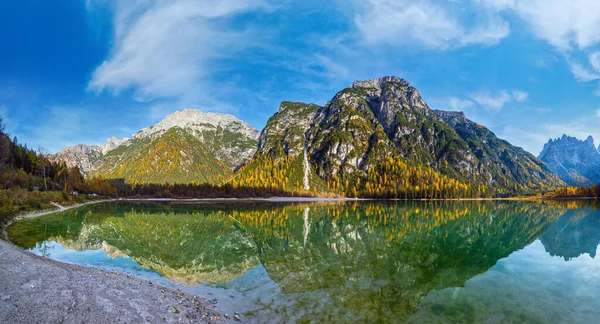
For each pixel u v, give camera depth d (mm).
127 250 37531
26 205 74625
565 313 18141
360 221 73500
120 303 16219
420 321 16984
